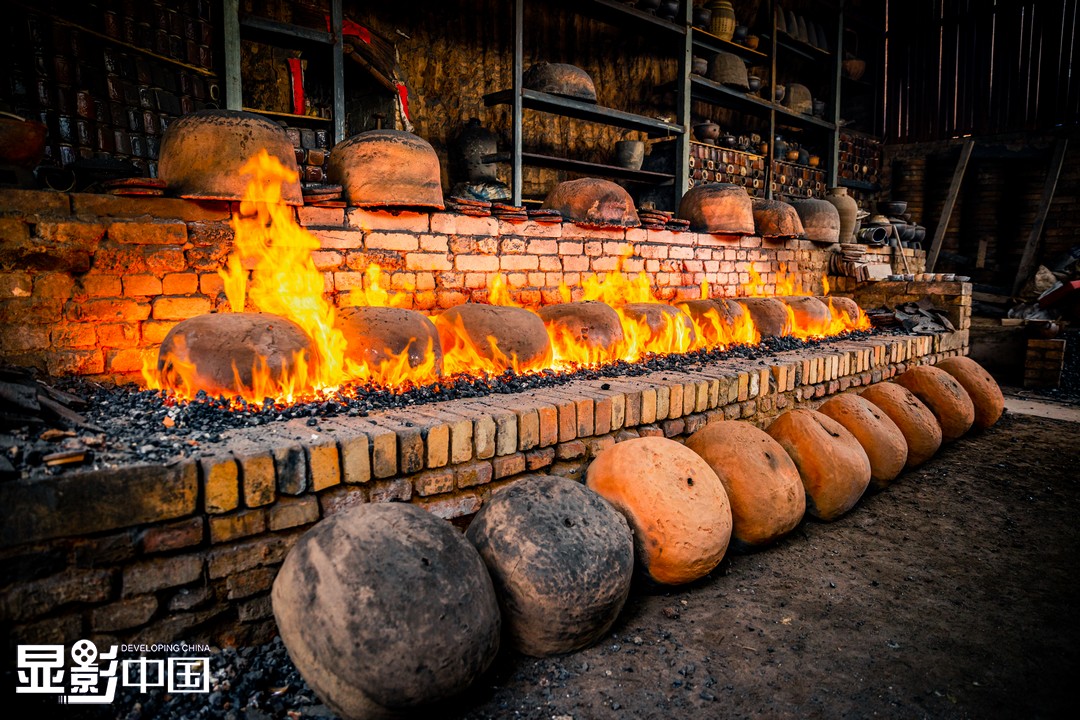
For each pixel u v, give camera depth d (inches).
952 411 192.2
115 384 116.2
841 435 142.9
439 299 160.9
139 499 74.1
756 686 83.4
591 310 160.6
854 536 132.3
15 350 107.0
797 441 136.6
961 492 158.6
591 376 146.2
